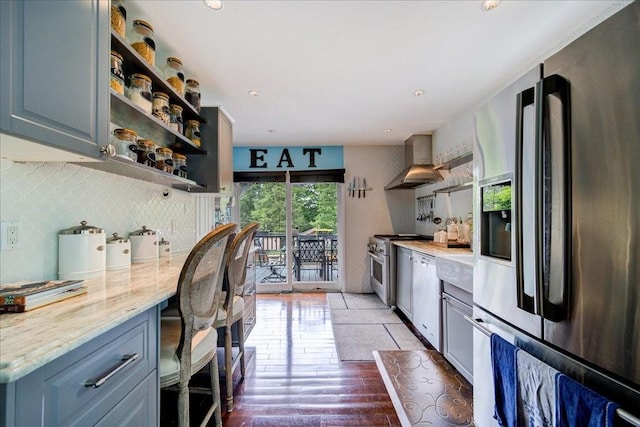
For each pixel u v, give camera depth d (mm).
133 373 978
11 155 1069
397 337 2980
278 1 1590
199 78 2480
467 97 2885
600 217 855
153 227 2270
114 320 841
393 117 3461
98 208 1664
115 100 1369
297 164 4867
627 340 790
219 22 1758
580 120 912
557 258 982
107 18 1171
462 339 2154
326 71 2369
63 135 949
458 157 2965
